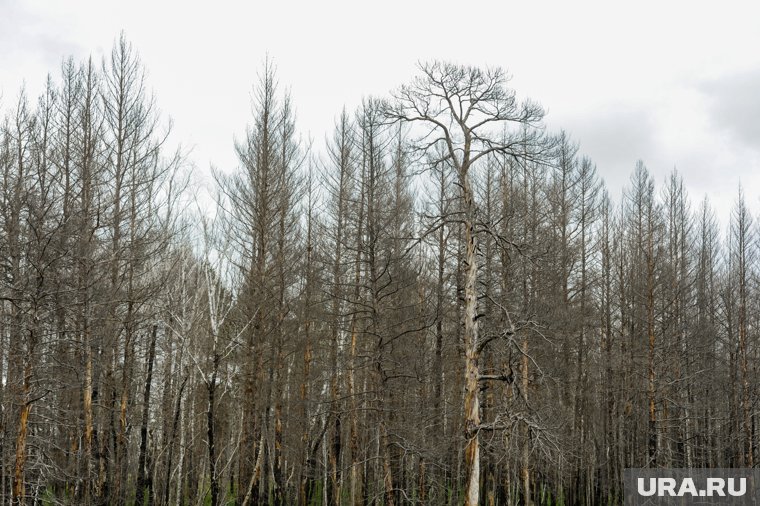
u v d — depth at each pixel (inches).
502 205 856.9
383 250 756.6
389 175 837.8
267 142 795.4
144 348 907.4
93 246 641.0
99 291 630.5
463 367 848.9
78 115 725.9
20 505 520.1
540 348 772.6
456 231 858.8
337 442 781.9
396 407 729.6
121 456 792.3
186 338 773.3
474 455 505.0
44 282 579.8
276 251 780.6
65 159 703.7
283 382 876.6
